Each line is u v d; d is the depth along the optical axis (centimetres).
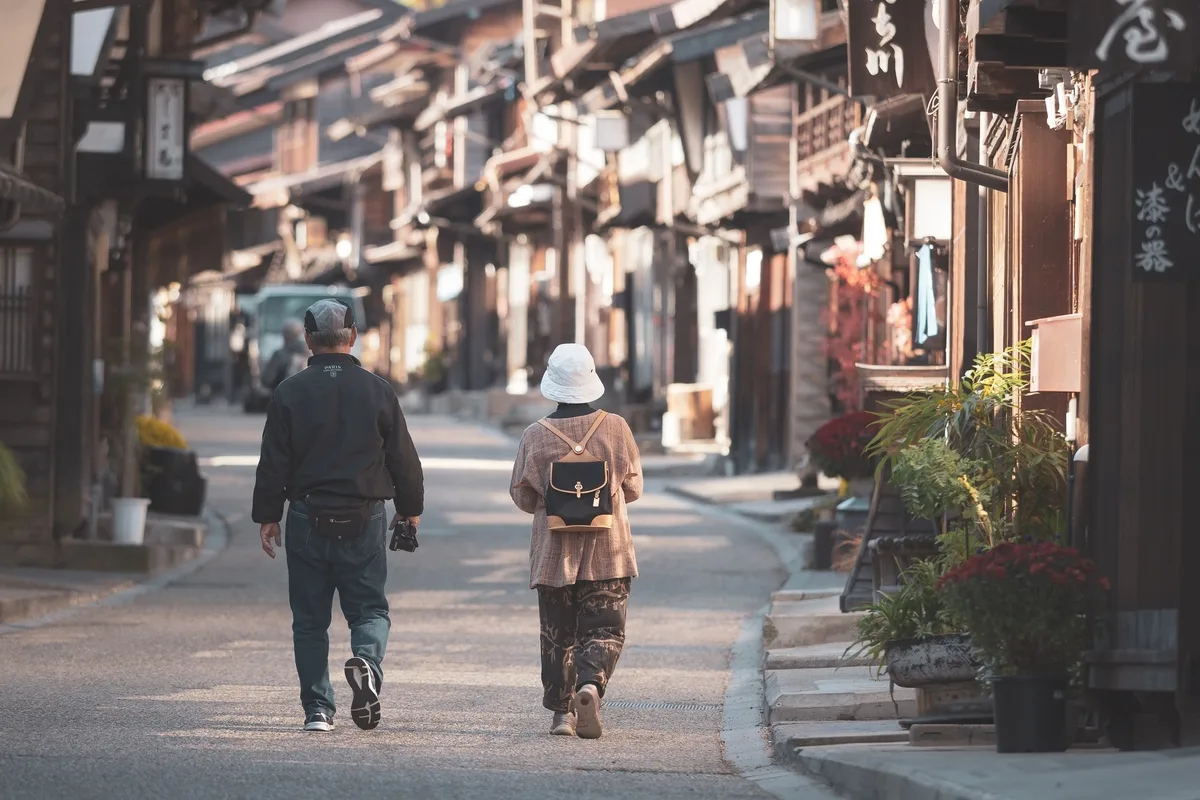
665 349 12031
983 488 2684
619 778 2400
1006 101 3050
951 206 4394
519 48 13675
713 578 5400
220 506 7912
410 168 17950
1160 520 2200
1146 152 2100
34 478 5644
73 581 5150
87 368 5988
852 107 7206
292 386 2759
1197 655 2181
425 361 17700
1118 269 2247
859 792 2250
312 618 2767
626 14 9956
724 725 2975
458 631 4231
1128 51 1972
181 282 9162
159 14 7488
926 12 4050
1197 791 1870
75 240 5788
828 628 3669
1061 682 2292
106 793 2161
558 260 13362
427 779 2317
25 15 4516
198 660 3644
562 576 2759
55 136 5662
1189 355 2191
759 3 8325
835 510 5519
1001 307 3556
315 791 2203
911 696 2852
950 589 2283
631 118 11650
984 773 2088
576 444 2792
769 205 8781
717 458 9875
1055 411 2953
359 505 2744
